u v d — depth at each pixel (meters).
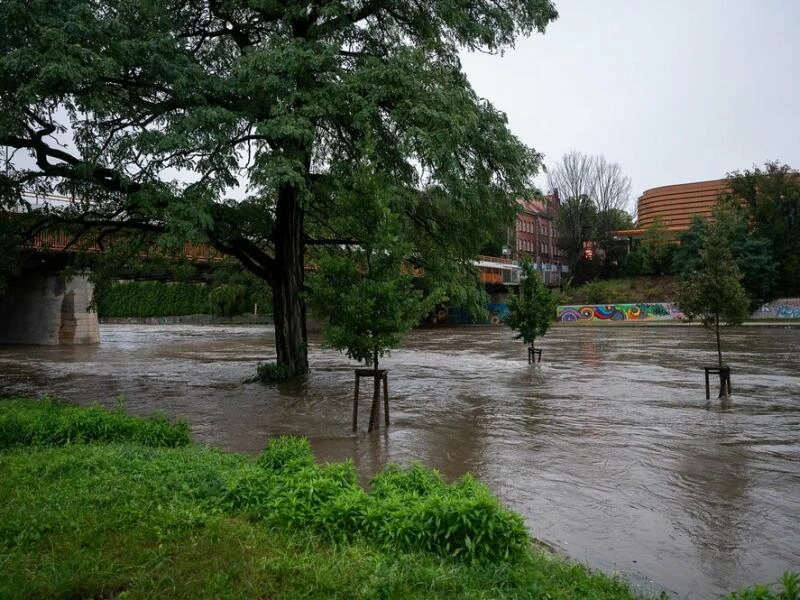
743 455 9.00
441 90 15.11
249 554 4.41
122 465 6.72
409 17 17.84
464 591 3.88
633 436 10.40
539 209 85.25
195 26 17.91
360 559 4.33
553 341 38.00
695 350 29.77
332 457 9.08
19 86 13.22
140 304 83.44
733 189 60.84
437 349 33.06
